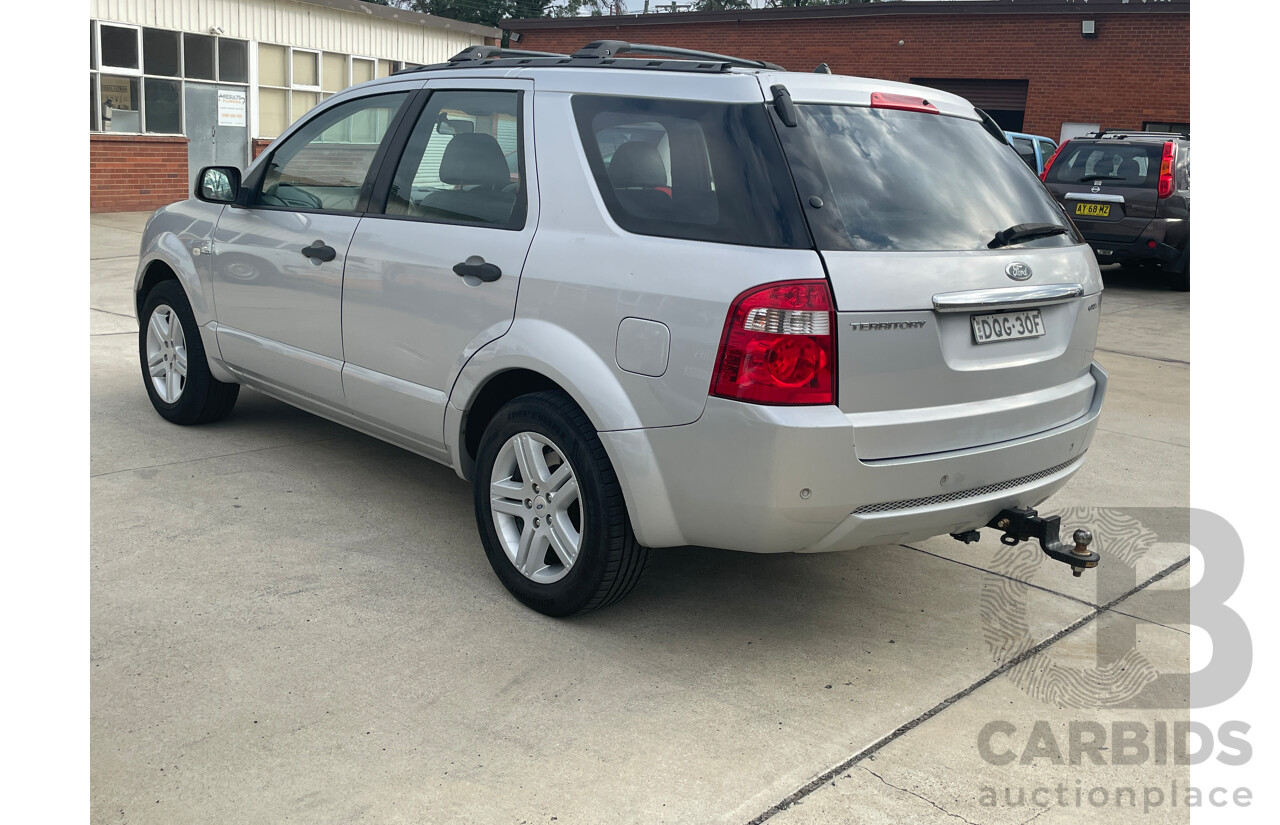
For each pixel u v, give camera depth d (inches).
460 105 150.6
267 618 131.9
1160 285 502.9
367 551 154.0
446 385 144.6
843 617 142.6
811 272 110.3
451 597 140.9
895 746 111.8
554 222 132.2
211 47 703.7
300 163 175.9
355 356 160.7
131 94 660.7
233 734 107.3
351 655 124.3
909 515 119.0
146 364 213.6
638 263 121.3
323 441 204.7
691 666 126.9
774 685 123.3
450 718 112.5
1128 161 472.4
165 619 130.0
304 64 769.6
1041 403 129.4
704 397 114.5
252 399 234.2
